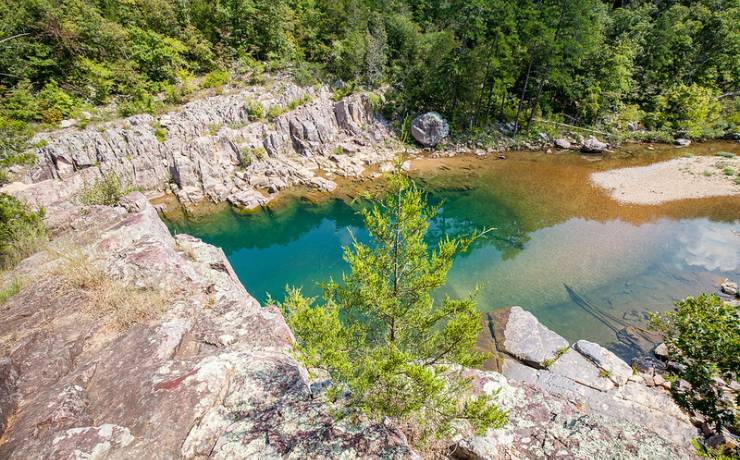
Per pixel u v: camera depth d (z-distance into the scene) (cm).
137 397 677
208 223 3191
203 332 930
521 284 2270
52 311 918
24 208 1438
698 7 6150
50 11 3362
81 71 3544
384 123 4803
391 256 690
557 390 1371
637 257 2530
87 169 3108
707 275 2336
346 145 4400
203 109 3825
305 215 3319
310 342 607
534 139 4875
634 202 3303
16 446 574
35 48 3284
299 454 582
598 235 2811
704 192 3388
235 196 3428
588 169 4078
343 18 5319
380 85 5016
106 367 762
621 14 5909
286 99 4284
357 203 3434
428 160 4412
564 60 4666
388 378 560
